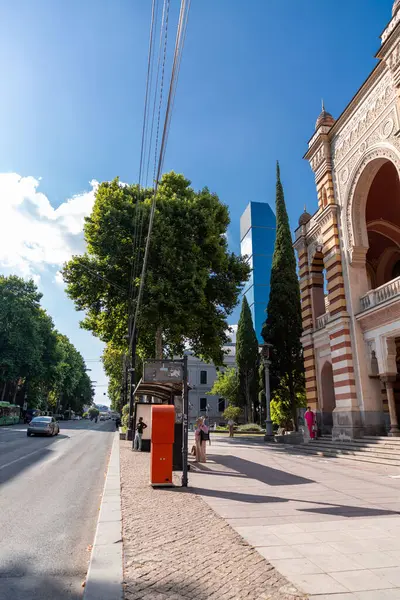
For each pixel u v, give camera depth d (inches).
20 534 254.8
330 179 828.0
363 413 699.4
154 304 1010.1
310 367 895.1
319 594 153.3
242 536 227.3
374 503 314.5
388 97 663.1
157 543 216.2
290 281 1256.2
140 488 387.5
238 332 1867.6
